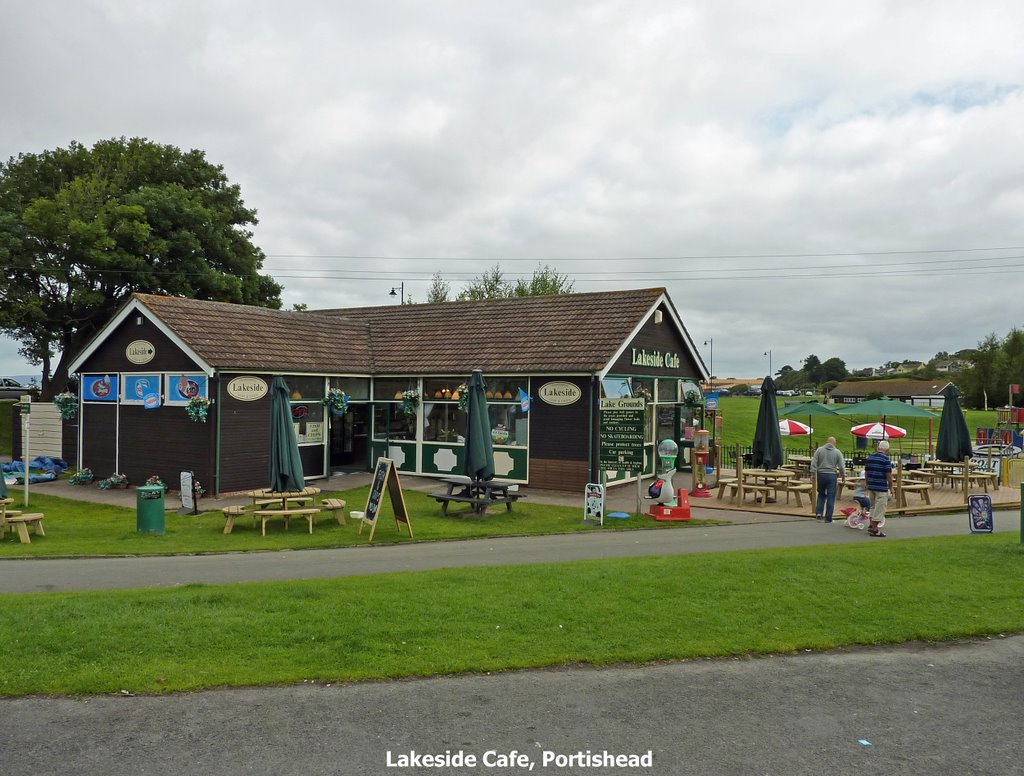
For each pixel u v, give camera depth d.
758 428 19.58
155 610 8.01
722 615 8.20
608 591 8.98
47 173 40.28
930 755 5.39
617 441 16.47
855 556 11.20
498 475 21.14
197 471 19.20
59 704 5.93
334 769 5.04
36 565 11.52
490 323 23.77
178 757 5.18
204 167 43.81
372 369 23.20
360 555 12.42
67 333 39.75
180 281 38.25
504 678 6.55
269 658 6.78
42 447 25.64
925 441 41.56
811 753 5.39
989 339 72.38
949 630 7.91
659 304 22.75
